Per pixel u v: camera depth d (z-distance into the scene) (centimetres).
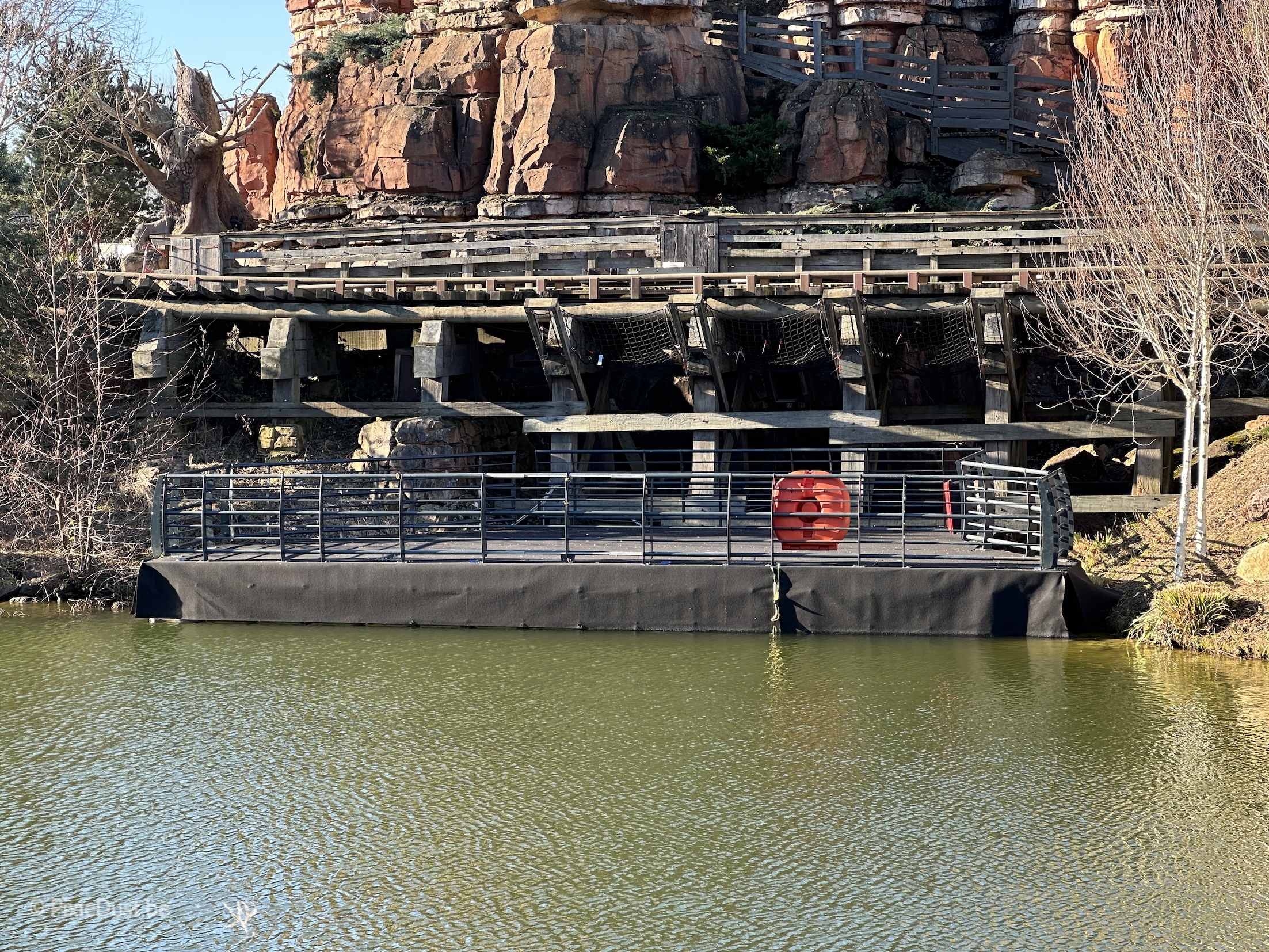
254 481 2473
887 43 3894
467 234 3070
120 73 3697
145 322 2609
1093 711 1521
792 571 1873
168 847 1172
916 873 1105
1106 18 3703
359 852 1157
